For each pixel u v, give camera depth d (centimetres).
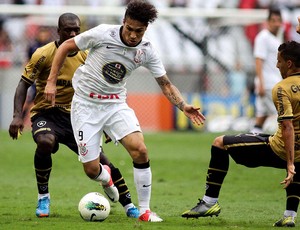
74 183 3934
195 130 7294
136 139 2506
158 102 7281
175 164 4806
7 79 7312
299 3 7800
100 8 7256
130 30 2409
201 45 7625
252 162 2453
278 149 2386
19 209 2945
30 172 4422
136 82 7288
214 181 2462
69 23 2744
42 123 2764
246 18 7562
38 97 2814
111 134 2552
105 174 2630
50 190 3641
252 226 2467
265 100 5241
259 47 5031
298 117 2355
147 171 2541
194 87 7600
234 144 2431
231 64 7600
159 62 2566
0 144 5856
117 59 2478
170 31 7656
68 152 5422
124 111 2542
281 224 2453
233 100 7394
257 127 5378
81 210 2536
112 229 2314
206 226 2430
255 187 3828
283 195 3522
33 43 7044
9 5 7350
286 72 2392
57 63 2494
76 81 2570
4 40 7450
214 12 7381
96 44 2475
